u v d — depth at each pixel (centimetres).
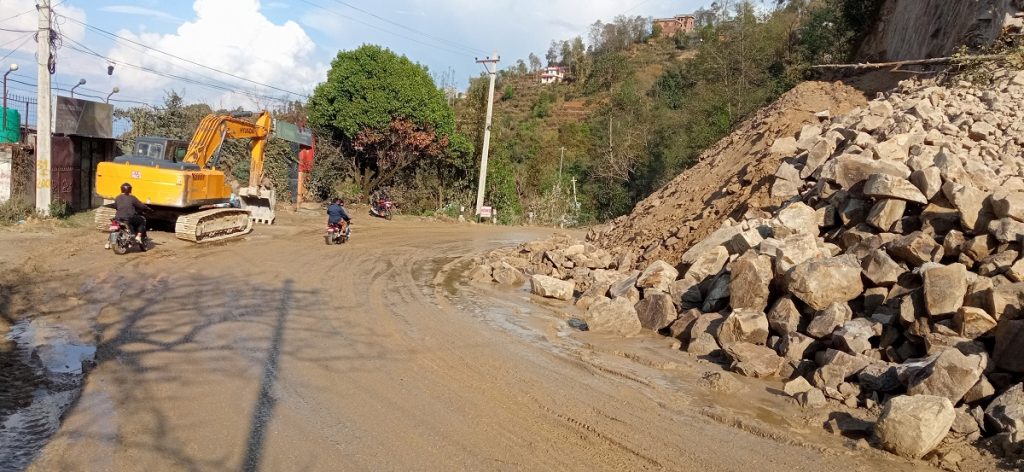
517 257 1681
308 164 3014
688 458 548
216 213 1656
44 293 992
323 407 615
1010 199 783
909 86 1620
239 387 651
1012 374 630
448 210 3372
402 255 1727
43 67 1664
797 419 646
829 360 738
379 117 3158
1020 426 557
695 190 1670
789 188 1266
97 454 498
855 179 1030
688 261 1189
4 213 1614
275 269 1325
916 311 743
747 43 3834
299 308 1008
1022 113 1221
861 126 1311
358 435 558
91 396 610
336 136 3359
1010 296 675
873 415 648
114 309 923
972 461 547
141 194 1552
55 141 1903
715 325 914
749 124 2005
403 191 3359
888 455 564
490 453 540
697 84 4778
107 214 1574
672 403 684
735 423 630
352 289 1196
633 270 1405
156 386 643
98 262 1248
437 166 3541
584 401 677
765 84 3528
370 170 3344
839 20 2781
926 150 1084
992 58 1444
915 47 2016
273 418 581
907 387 654
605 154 4925
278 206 2823
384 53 3247
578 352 877
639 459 543
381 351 811
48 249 1327
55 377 659
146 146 1659
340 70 3183
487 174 3747
